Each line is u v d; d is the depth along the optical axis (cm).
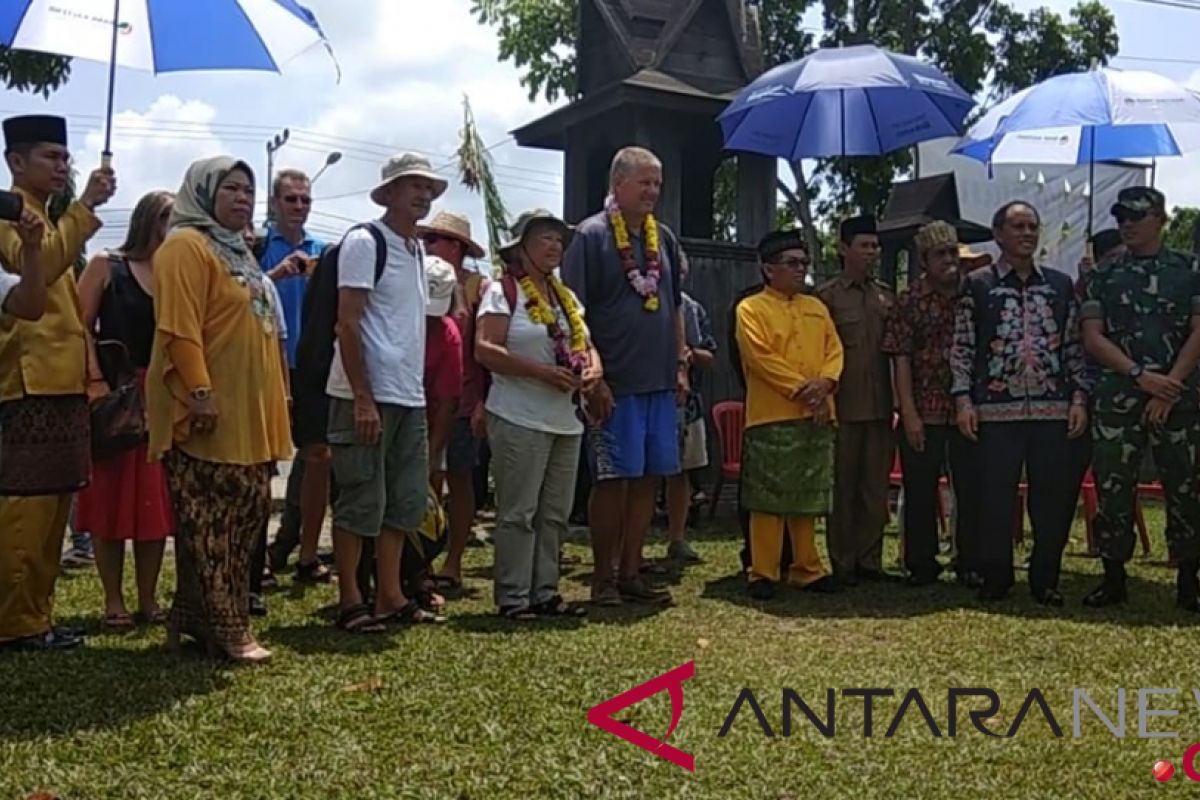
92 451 475
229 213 427
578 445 534
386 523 498
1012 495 577
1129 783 322
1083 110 632
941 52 1639
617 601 559
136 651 446
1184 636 493
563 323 525
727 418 849
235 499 428
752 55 895
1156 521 930
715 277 891
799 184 1573
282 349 507
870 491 638
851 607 559
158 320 412
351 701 381
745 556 638
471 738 349
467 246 622
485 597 583
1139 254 567
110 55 426
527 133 959
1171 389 545
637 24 881
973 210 1425
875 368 631
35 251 402
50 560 451
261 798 302
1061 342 576
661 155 866
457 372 577
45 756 328
